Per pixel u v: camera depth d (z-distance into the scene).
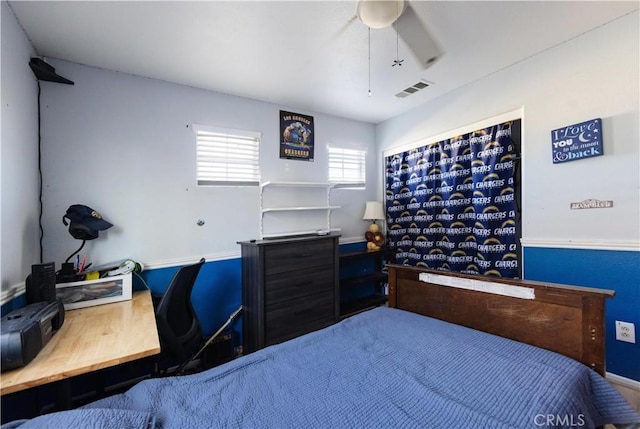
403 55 2.16
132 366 1.92
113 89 2.26
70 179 2.09
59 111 2.06
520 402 0.94
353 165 3.69
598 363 1.19
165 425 0.90
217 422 0.91
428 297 1.83
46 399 1.87
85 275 1.90
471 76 2.55
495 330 1.53
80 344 1.28
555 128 2.13
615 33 1.84
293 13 1.67
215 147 2.71
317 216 3.35
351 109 3.29
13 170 1.54
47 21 1.67
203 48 2.01
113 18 1.67
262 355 1.34
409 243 3.44
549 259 2.18
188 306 2.04
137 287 2.31
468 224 2.81
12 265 1.50
